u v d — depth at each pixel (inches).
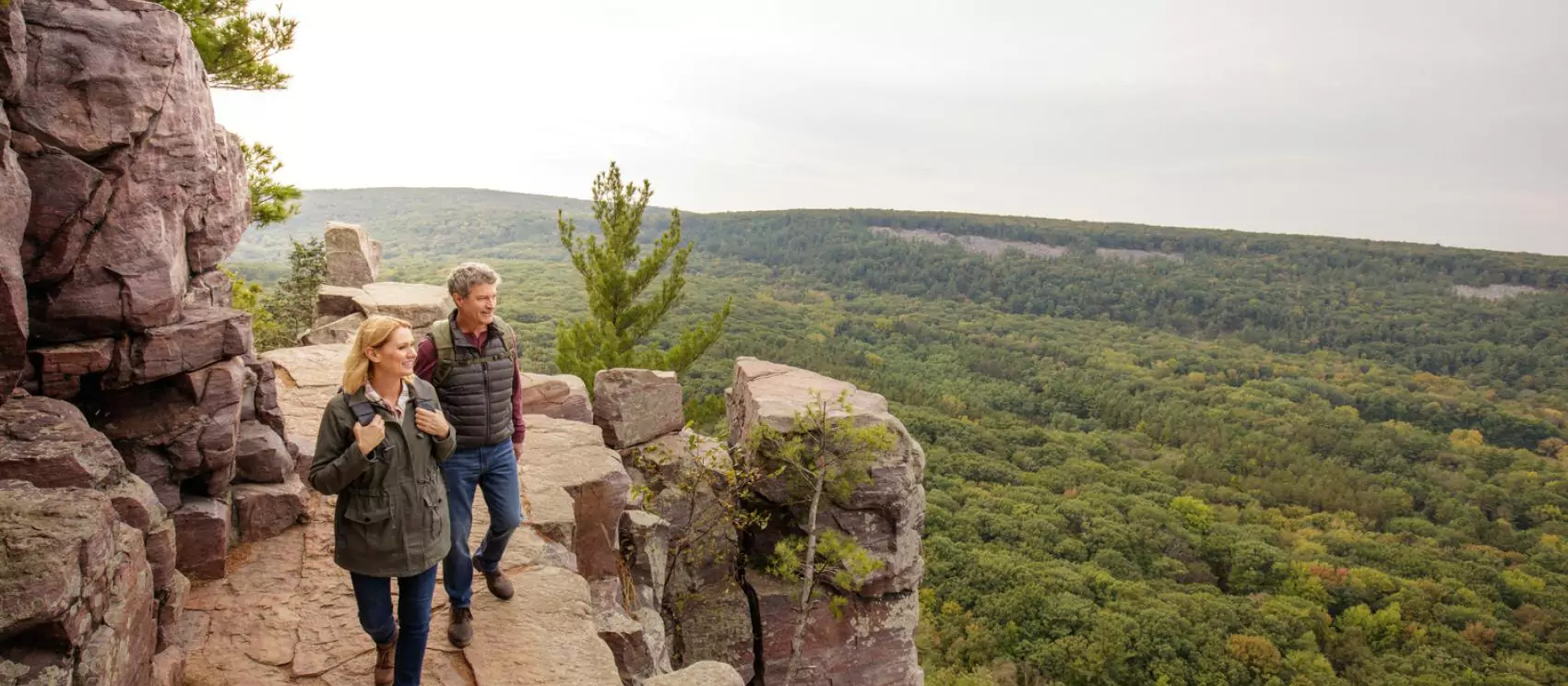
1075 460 5123.0
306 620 195.9
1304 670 2706.7
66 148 175.2
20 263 160.7
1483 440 6845.5
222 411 206.2
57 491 143.9
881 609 528.7
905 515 523.2
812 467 511.8
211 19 538.3
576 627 205.6
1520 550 4441.4
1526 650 3144.7
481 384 187.9
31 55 171.5
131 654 146.3
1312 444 6254.9
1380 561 4055.1
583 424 367.2
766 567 530.6
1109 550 3555.6
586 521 307.4
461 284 185.6
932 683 2504.9
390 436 156.0
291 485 237.5
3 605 117.5
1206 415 6815.9
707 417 842.2
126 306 186.4
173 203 199.0
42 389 178.9
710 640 499.8
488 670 183.9
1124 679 2640.3
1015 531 3681.1
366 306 558.6
